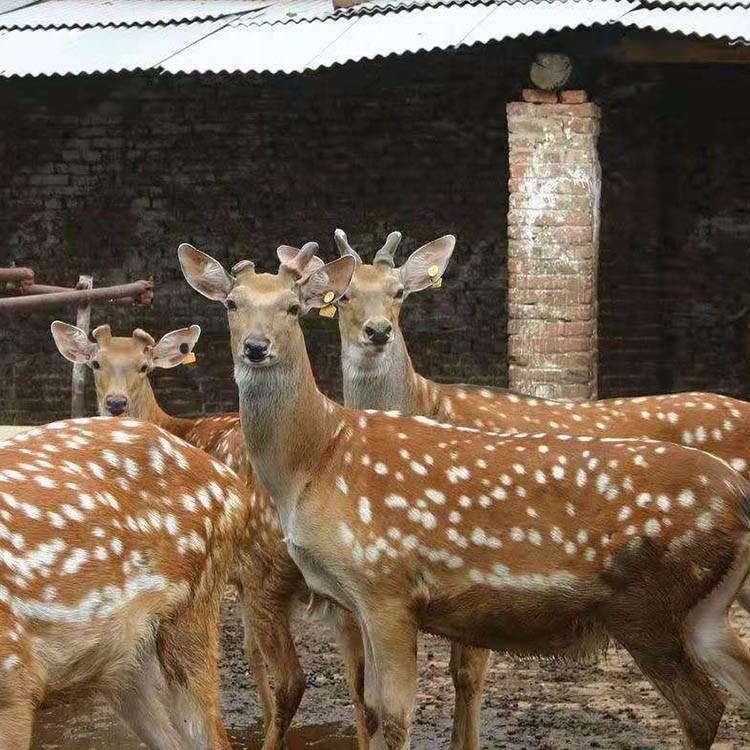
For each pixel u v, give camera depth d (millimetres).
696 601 4707
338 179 10742
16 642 4082
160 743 4457
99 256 11000
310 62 8406
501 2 8680
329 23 9117
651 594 4691
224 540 4516
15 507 4172
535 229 8305
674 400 5715
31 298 7641
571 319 8289
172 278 10945
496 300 10523
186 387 10953
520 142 8320
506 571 4715
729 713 5578
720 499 4680
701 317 10461
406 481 4785
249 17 9453
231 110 10836
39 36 9555
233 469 5574
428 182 10602
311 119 10750
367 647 4883
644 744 5340
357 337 5676
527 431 5645
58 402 11016
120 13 9828
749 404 5711
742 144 10352
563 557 4691
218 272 5066
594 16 8078
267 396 4836
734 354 10438
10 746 4074
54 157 11031
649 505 4684
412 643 4773
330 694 5895
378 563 4750
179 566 4387
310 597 5234
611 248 10391
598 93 9734
